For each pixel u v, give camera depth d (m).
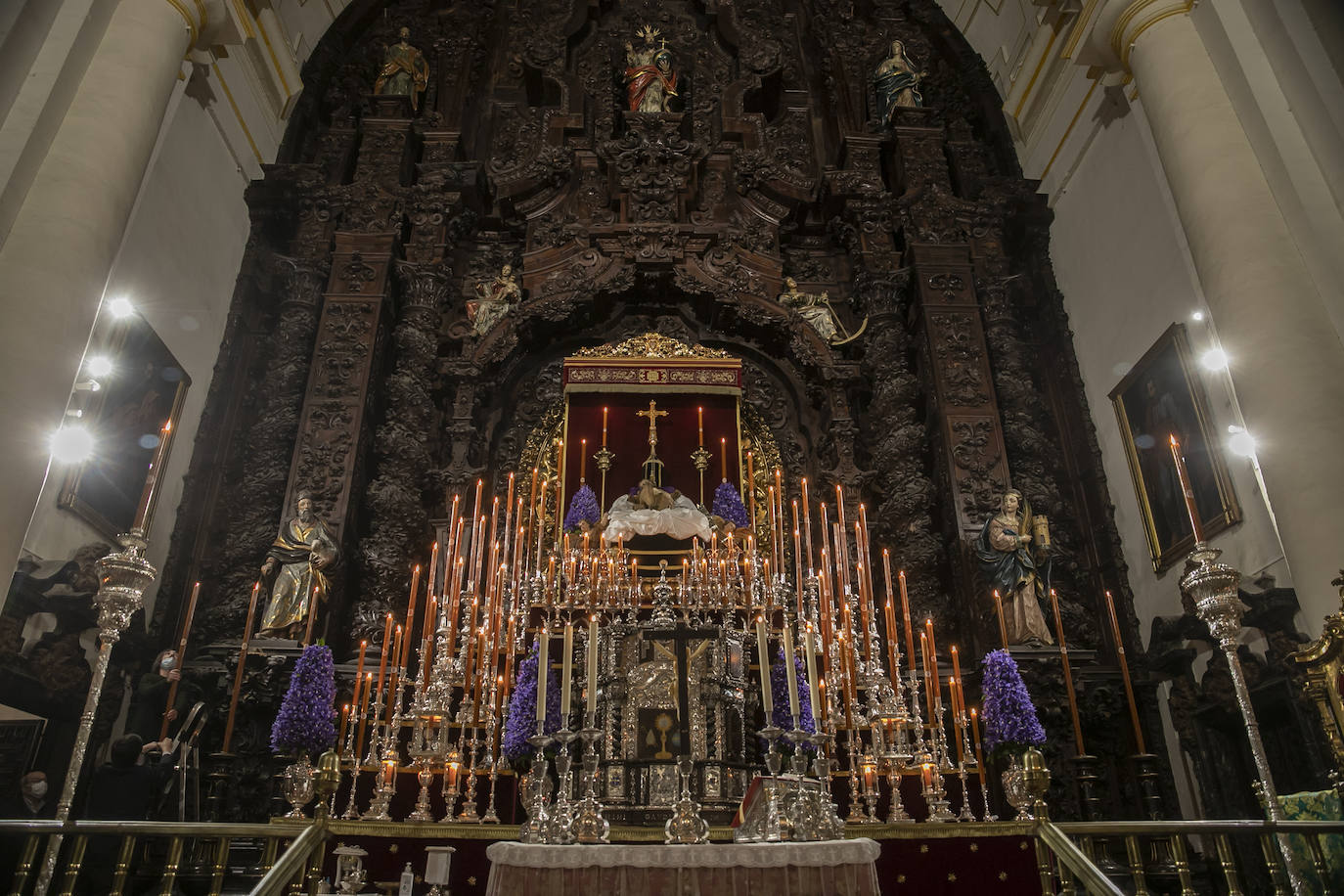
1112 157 12.06
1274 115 8.23
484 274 13.42
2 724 7.68
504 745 7.07
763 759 7.52
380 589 10.18
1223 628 5.47
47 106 7.85
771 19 16.47
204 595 10.34
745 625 8.51
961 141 14.59
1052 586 10.65
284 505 10.45
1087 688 9.61
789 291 13.06
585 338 12.97
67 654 8.26
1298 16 8.06
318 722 6.97
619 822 6.60
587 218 13.45
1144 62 9.78
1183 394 10.14
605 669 7.32
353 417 11.06
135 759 7.22
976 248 13.07
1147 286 11.08
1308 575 6.83
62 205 7.61
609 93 14.98
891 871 6.55
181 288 10.84
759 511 11.66
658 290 12.95
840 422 11.88
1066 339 12.71
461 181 13.33
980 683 9.70
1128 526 11.12
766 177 13.93
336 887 5.95
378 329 11.73
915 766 7.82
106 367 8.80
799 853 4.91
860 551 9.66
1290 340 7.50
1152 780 8.84
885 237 13.30
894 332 12.45
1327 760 7.68
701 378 12.10
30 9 8.04
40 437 6.96
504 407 12.35
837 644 8.48
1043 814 5.80
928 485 11.18
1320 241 7.64
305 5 14.39
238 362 11.84
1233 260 8.07
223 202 12.01
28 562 7.93
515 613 8.68
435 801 7.38
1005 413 11.74
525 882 4.79
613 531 9.75
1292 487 7.09
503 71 15.57
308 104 14.22
